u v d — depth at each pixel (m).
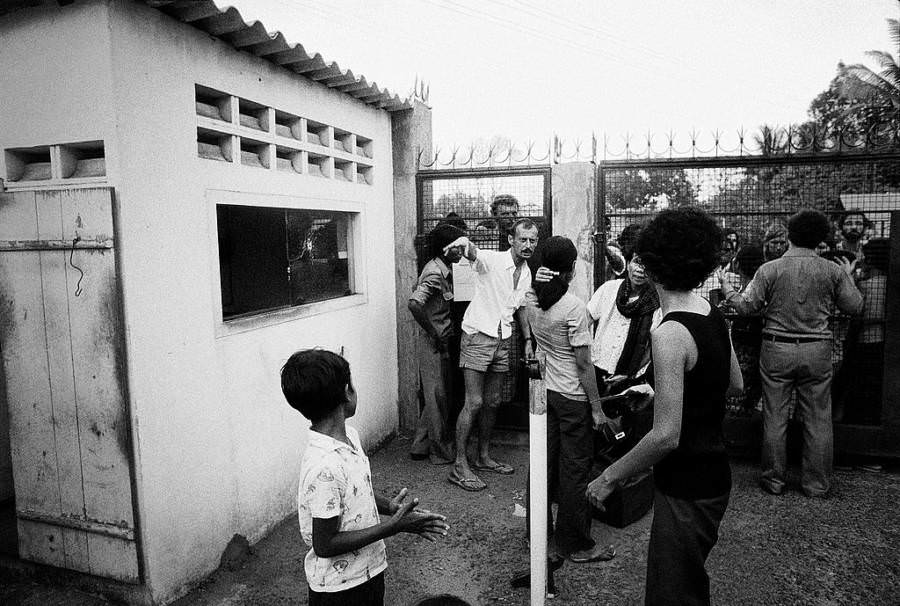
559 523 3.36
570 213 4.88
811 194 4.57
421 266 5.36
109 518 2.84
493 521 3.87
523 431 5.37
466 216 5.26
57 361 2.84
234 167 3.36
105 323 2.71
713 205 4.74
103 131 2.65
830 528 3.68
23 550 3.09
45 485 2.97
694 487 2.07
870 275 4.46
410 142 5.29
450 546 3.57
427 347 4.78
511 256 4.42
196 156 3.08
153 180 2.82
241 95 3.39
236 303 3.53
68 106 2.71
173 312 2.94
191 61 3.03
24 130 2.83
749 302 4.15
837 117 20.41
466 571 3.31
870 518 3.80
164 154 2.88
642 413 3.68
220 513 3.27
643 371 3.75
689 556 2.06
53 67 2.71
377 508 2.14
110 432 2.77
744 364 4.72
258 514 3.58
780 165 4.53
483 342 4.32
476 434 5.49
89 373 2.78
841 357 4.55
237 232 3.52
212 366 3.20
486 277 4.34
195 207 3.07
